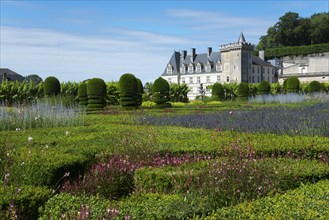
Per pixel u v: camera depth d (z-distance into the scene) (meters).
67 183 5.61
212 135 9.44
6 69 62.41
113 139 8.69
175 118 14.83
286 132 10.70
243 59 78.38
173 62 90.88
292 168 5.87
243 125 11.92
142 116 15.73
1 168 5.25
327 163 6.89
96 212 3.77
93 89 24.42
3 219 3.65
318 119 12.50
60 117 12.91
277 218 3.59
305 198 4.32
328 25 97.69
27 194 4.12
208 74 84.12
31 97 25.75
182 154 7.35
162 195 4.73
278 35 104.69
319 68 80.75
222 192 4.85
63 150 6.99
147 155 7.11
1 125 11.50
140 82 30.41
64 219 3.50
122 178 5.91
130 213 3.80
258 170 5.64
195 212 3.97
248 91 43.72
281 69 92.12
